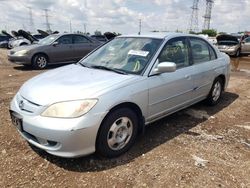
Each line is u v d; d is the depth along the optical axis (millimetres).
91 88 3418
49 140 3184
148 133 4453
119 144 3650
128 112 3660
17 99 3695
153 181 3178
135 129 3844
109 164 3498
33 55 11219
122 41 4797
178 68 4594
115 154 3631
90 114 3217
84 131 3178
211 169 3451
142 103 3842
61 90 3381
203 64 5219
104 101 3336
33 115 3283
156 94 4055
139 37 4715
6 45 25266
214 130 4680
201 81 5129
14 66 12195
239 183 3199
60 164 3469
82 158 3598
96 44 13352
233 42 18922
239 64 14406
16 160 3547
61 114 3168
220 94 6070
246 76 10016
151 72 4012
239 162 3660
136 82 3775
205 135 4453
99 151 3486
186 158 3689
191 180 3215
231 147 4078
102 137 3410
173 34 4766
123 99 3520
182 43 4812
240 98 6723
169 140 4223
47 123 3154
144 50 4328
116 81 3652
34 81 3875
